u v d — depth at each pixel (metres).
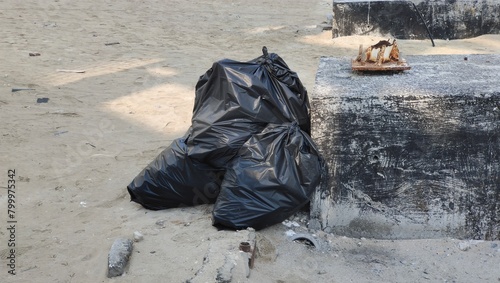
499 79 4.90
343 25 11.81
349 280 4.28
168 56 10.62
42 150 6.58
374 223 4.81
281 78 5.01
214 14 14.29
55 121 7.46
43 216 5.20
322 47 11.22
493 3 11.59
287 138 4.70
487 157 4.65
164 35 12.25
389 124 4.64
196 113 5.14
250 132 4.87
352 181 4.76
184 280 4.12
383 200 4.77
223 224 4.62
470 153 4.66
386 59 5.23
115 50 11.05
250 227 4.59
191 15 14.17
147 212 5.12
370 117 4.65
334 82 5.01
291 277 4.24
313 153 4.69
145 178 5.07
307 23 13.28
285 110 4.91
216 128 4.89
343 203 4.80
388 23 11.69
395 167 4.71
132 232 4.77
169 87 8.86
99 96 8.45
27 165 6.20
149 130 7.22
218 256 4.14
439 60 5.60
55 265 4.48
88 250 4.63
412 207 4.76
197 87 5.40
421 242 4.75
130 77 9.34
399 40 11.65
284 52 10.85
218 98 5.02
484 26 11.68
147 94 8.54
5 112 7.71
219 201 4.65
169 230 4.75
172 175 5.00
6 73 9.44
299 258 4.48
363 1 11.66
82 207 5.33
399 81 4.96
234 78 4.93
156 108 7.95
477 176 4.68
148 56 10.62
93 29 12.73
